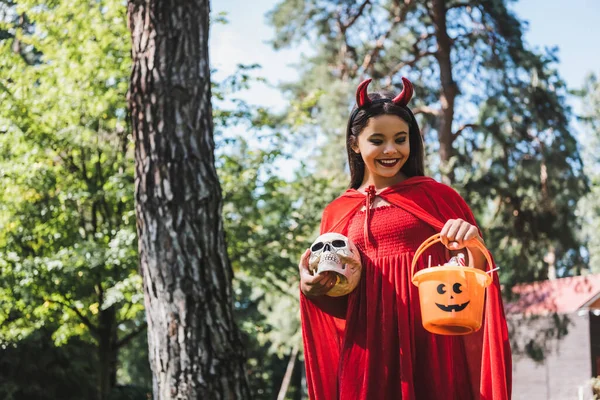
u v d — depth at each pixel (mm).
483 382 2547
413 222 2705
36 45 12469
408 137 2756
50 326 15039
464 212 2775
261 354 32719
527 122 19891
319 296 2672
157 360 6152
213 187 6492
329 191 14242
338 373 2699
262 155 13219
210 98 6754
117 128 12672
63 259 11375
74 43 12031
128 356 29312
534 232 20188
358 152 2861
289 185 14070
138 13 6719
